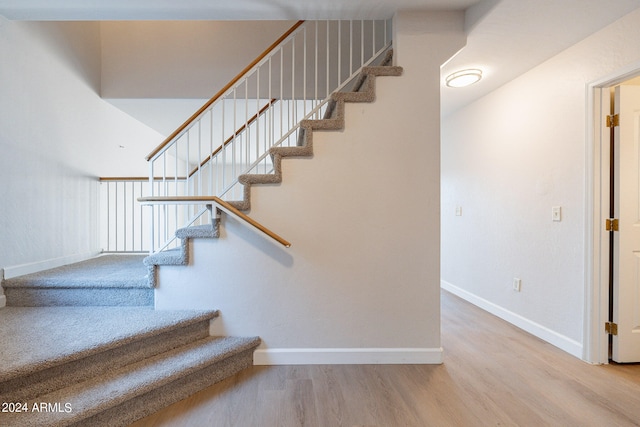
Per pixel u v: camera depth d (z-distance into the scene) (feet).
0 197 7.57
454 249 13.05
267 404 5.76
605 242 7.22
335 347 7.28
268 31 11.63
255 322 7.27
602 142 7.15
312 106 10.98
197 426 5.20
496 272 10.39
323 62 11.29
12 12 7.01
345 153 7.19
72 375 5.31
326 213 7.23
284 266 7.22
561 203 7.93
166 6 6.81
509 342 8.37
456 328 9.34
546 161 8.35
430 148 7.19
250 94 11.51
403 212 7.22
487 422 5.29
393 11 7.13
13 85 7.88
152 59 11.63
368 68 7.09
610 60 6.67
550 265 8.28
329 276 7.23
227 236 7.20
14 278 7.70
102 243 12.51
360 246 7.22
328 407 5.67
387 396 6.00
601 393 6.09
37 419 4.45
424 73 7.14
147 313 7.04
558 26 6.69
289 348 7.28
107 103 12.28
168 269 7.24
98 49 11.52
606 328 7.27
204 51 11.64
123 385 5.28
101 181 11.95
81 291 7.59
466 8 6.96
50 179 9.22
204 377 6.28
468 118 11.90
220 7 6.83
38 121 8.73
